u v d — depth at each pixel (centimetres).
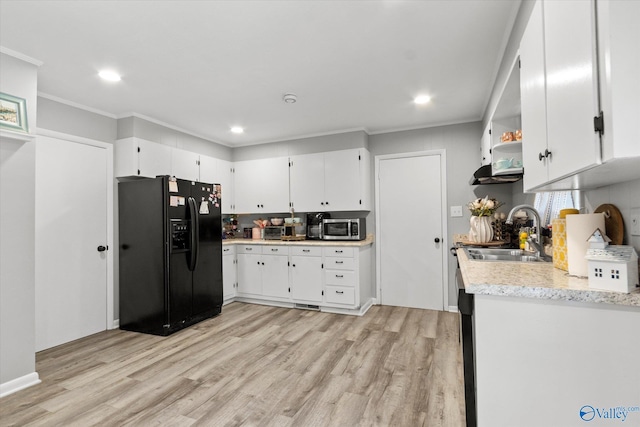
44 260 284
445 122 382
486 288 117
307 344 283
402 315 365
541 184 130
